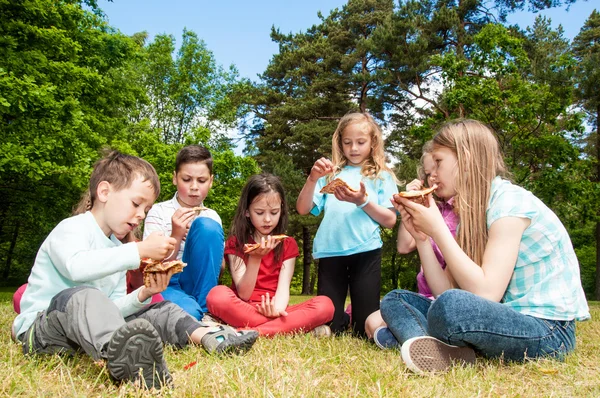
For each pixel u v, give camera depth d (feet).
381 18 70.74
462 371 6.93
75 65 43.21
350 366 7.11
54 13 41.39
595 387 6.34
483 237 8.48
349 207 12.61
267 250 10.73
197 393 5.39
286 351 8.24
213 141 71.31
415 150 66.59
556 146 44.01
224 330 7.91
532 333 7.64
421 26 60.85
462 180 8.65
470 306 7.27
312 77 77.56
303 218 66.59
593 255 93.45
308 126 70.74
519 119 43.50
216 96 71.87
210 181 13.11
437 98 63.31
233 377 5.94
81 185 36.60
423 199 8.55
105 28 52.26
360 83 69.31
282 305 11.02
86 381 5.92
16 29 38.50
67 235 7.22
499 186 8.46
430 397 5.72
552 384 6.51
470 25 63.36
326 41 77.56
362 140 12.98
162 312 8.13
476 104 44.37
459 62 45.91
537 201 8.34
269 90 81.10
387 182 12.99
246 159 57.47
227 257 12.41
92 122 45.37
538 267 8.10
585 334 12.05
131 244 7.00
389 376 6.53
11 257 81.82
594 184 49.14
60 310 6.38
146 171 7.94
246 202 12.00
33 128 36.91
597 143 69.00
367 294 12.01
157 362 5.67
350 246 12.21
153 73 69.10
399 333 8.47
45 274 7.54
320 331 10.96
